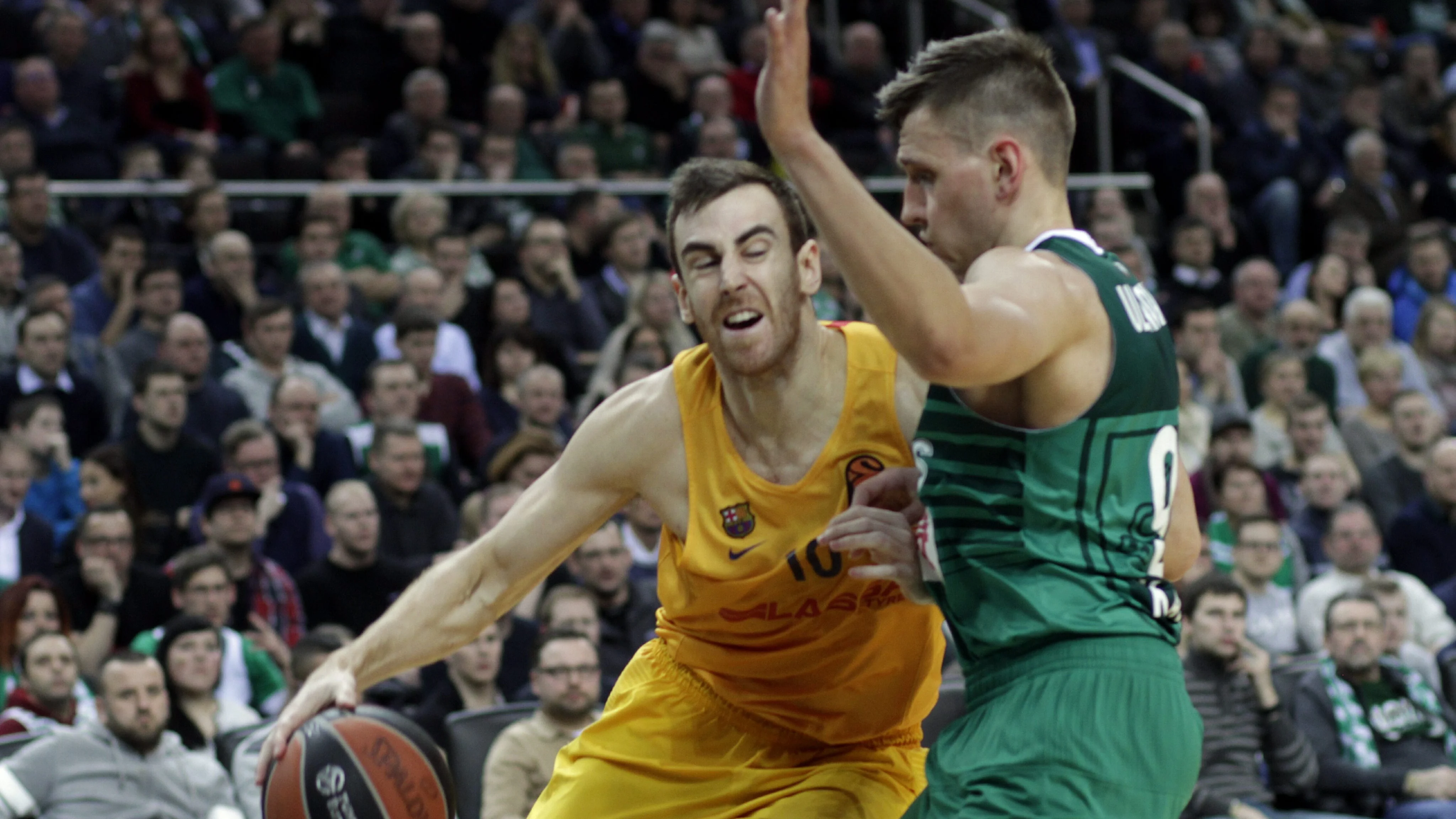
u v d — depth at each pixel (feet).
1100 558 22.82
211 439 71.87
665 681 30.09
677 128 110.11
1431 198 118.83
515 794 50.19
